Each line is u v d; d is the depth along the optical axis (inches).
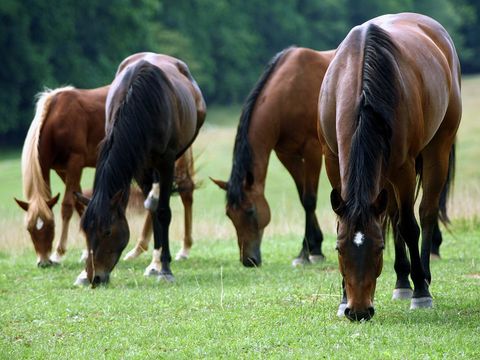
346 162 362.6
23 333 385.1
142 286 503.5
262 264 595.5
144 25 2871.6
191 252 684.7
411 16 458.3
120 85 517.0
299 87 577.9
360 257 333.1
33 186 607.5
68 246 744.3
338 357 314.2
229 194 568.1
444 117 433.4
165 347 344.8
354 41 390.0
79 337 370.0
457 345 324.8
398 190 388.2
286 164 608.7
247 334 357.7
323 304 414.3
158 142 514.0
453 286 452.1
